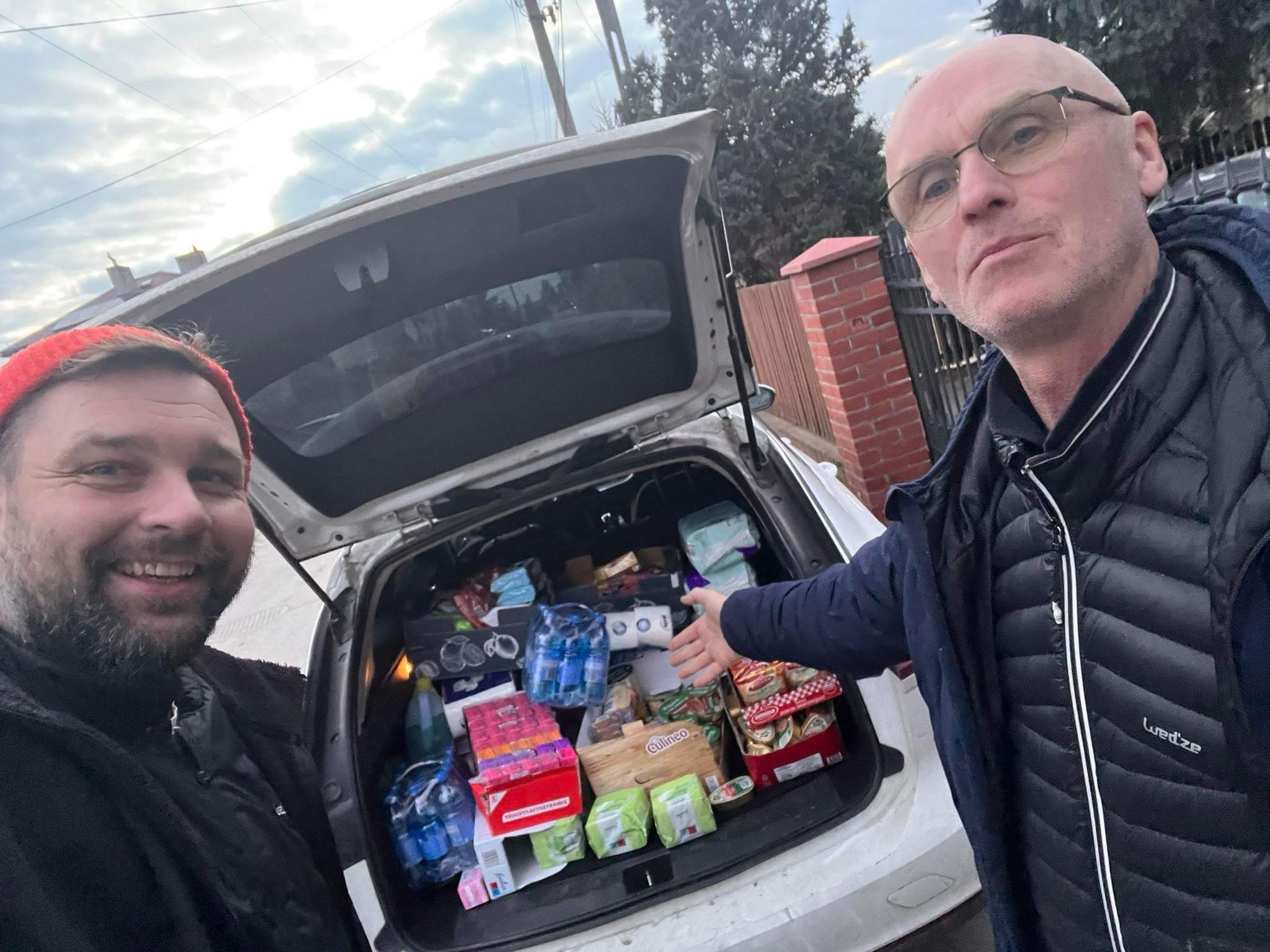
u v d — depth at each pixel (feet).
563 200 4.95
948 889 4.45
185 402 2.96
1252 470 2.10
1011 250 2.50
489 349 5.96
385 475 6.43
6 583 2.75
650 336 6.33
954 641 3.05
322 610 6.44
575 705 6.31
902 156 2.80
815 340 13.15
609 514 8.29
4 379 2.73
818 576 4.21
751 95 29.30
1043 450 2.68
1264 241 2.19
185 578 2.91
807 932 4.43
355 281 4.78
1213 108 13.96
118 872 2.68
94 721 2.91
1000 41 2.70
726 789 5.47
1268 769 2.16
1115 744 2.56
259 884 3.13
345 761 5.24
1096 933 2.84
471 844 5.54
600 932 4.73
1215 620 2.17
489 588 7.23
